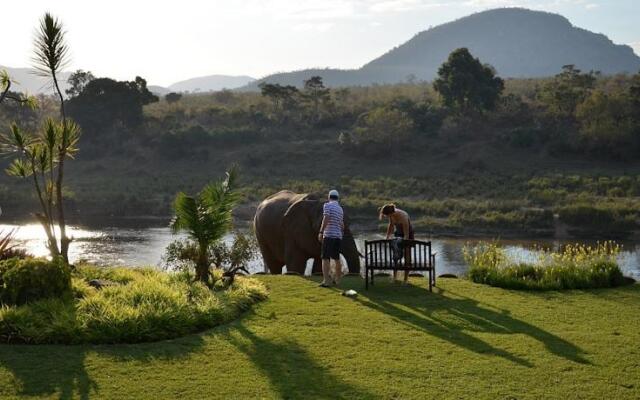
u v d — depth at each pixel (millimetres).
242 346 7852
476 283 11977
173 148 76062
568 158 70562
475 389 6582
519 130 74062
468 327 8758
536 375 6957
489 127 80625
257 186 61062
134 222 49688
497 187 59719
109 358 7328
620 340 8172
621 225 44625
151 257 34188
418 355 7570
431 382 6766
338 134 83750
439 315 9383
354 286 11492
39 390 6445
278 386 6645
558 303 10297
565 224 45844
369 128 77375
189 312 8594
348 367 7176
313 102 98000
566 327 8797
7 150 12852
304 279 12164
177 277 10930
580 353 7660
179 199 10695
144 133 82500
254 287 10406
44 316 8242
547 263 12609
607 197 53188
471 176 65062
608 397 6406
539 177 62562
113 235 42875
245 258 12180
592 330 8656
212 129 84062
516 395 6445
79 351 7523
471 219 46562
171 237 41969
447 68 82562
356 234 44125
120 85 82688
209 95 122812
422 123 80250
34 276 8828
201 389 6555
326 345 7914
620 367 7203
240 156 75500
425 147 75125
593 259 12516
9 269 8984
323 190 59562
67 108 82562
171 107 98625
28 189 60719
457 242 41000
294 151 75688
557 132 74500
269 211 15781
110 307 8375
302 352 7656
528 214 46625
